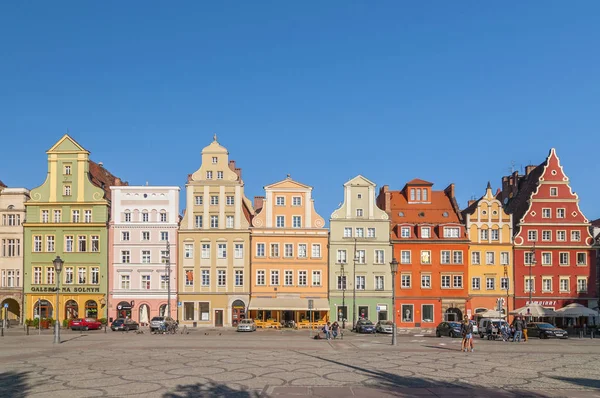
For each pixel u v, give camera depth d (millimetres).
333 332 63844
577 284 89500
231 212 90125
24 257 89562
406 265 89688
